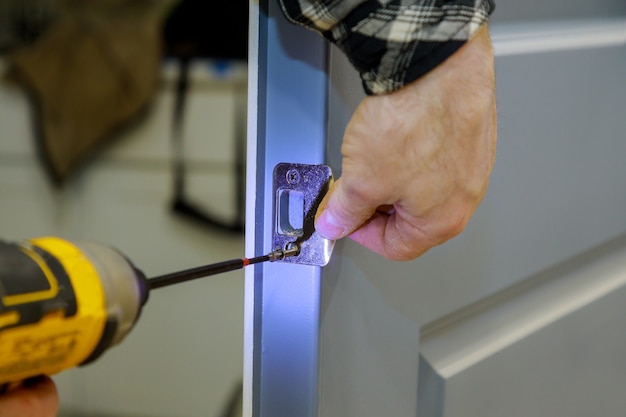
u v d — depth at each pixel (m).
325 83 0.50
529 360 0.81
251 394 0.56
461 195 0.49
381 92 0.46
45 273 0.41
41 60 1.74
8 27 1.76
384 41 0.44
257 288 0.55
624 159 0.89
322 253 0.52
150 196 1.73
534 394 0.83
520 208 0.74
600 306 0.91
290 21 0.47
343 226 0.50
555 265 0.83
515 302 0.81
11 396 0.43
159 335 1.75
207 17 1.66
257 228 0.55
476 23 0.46
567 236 0.83
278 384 0.56
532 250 0.78
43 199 1.78
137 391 1.77
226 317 1.73
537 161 0.75
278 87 0.52
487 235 0.71
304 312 0.54
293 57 0.51
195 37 1.68
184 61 1.68
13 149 1.77
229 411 1.74
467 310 0.73
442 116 0.46
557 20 0.75
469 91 0.47
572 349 0.88
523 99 0.71
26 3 1.75
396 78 0.45
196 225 1.72
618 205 0.90
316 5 0.45
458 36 0.45
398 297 0.61
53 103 1.74
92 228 1.77
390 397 0.63
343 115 0.53
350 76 0.53
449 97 0.46
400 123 0.46
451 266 0.67
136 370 1.76
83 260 0.43
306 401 0.55
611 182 0.88
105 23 1.72
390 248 0.53
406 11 0.44
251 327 0.56
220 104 1.67
